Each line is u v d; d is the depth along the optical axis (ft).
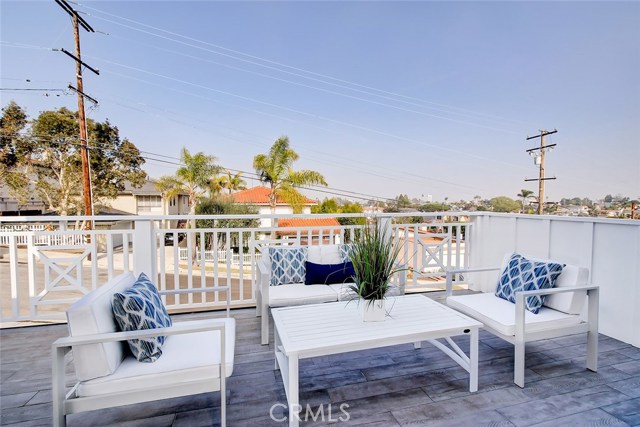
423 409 5.67
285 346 5.19
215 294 10.96
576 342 8.40
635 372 6.91
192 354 5.17
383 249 6.36
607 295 8.77
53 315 9.68
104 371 4.50
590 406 5.75
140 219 9.73
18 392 6.20
